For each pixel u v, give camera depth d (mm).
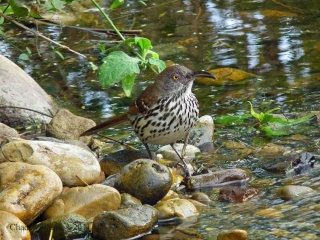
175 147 11609
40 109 12984
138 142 12078
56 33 17219
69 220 8867
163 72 10453
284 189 9859
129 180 9766
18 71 13484
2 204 8781
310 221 8930
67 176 9727
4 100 12766
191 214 9375
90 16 18156
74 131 11828
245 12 18234
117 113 13195
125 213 8922
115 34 15516
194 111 10555
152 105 10328
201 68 14922
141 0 14242
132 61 11523
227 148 11750
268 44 16125
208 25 17453
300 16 17734
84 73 15078
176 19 17922
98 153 11586
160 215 9273
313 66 14898
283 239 8500
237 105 13375
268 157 11281
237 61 15281
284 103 13336
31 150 9750
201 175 10391
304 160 10828
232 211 9422
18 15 12984
